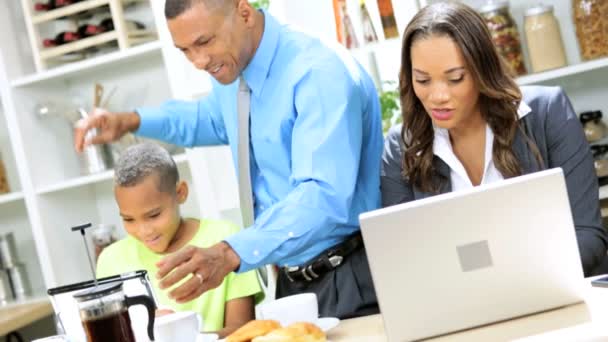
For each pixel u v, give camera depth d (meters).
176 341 2.08
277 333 1.96
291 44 2.48
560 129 2.31
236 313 2.72
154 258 2.81
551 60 3.58
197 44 2.42
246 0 2.47
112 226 4.10
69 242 4.22
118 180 2.71
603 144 3.66
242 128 2.60
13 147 4.10
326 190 2.28
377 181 2.57
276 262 2.30
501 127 2.31
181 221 2.84
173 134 2.97
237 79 2.60
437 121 2.25
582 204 2.27
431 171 2.40
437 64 2.20
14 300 4.16
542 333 1.75
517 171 2.31
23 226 4.54
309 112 2.37
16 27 4.21
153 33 4.17
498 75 2.25
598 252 2.21
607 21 3.54
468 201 1.85
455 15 2.21
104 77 4.30
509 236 1.86
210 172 3.89
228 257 2.14
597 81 3.75
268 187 2.62
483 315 1.89
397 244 1.86
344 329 2.16
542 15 3.59
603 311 1.81
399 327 1.89
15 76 4.13
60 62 4.24
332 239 2.46
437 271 1.87
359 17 3.55
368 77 2.59
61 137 4.30
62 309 2.12
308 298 2.18
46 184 4.16
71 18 4.11
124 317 1.93
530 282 1.88
